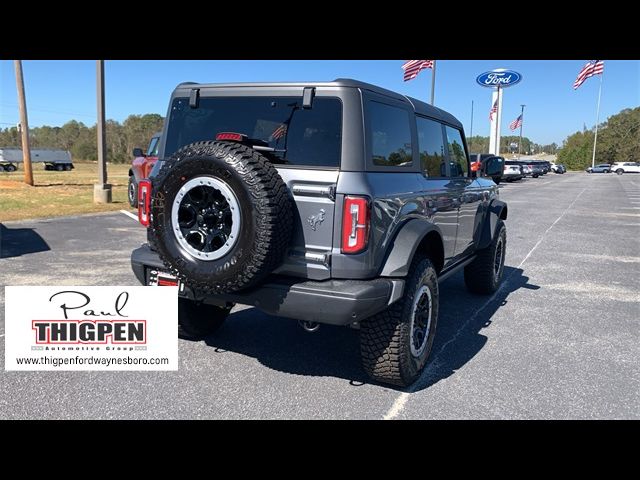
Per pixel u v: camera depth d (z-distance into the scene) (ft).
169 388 11.60
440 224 14.33
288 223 10.05
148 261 12.01
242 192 9.59
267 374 12.49
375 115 11.13
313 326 10.96
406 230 11.38
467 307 18.97
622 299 20.45
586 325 17.03
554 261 28.37
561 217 50.31
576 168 308.81
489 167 19.44
